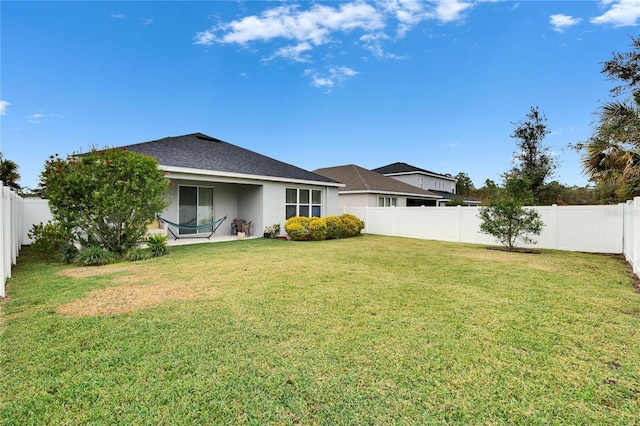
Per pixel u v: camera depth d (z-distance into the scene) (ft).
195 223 47.39
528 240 37.09
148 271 23.75
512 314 14.85
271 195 48.60
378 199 70.49
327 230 48.34
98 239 29.27
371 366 10.21
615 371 10.03
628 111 30.35
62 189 26.14
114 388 9.02
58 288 18.97
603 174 31.42
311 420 7.84
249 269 24.48
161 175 31.53
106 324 13.44
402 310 15.31
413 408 8.29
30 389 8.95
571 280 21.50
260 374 9.72
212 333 12.59
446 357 10.82
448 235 48.65
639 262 22.20
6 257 21.50
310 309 15.37
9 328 12.98
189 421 7.79
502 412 8.16
